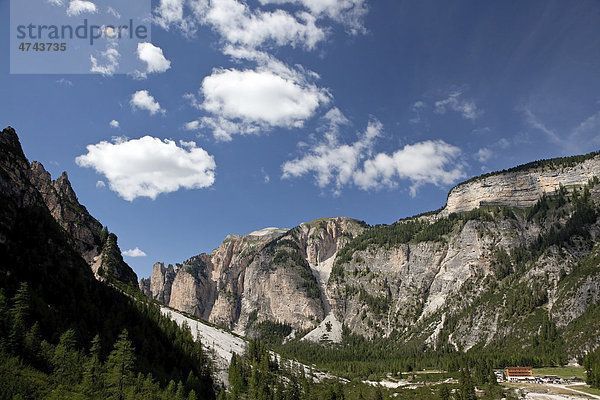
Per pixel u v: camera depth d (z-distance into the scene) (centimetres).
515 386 18688
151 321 18212
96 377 11944
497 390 17650
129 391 12188
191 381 15200
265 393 16638
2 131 17525
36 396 10150
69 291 15350
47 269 15425
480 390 18600
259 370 19925
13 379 10275
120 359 12569
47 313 13112
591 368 19612
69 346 12381
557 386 18388
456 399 17462
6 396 9744
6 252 14438
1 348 10919
